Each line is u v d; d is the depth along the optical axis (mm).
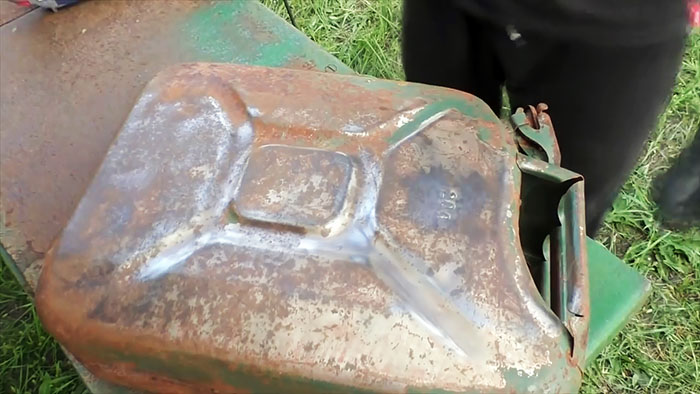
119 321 784
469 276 783
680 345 1474
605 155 1133
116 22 1247
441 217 809
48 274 812
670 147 1738
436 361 754
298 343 758
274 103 889
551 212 900
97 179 848
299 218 799
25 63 1203
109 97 1164
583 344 807
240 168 839
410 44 1115
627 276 1002
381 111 883
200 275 784
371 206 810
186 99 905
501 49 1026
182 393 822
